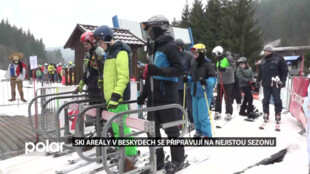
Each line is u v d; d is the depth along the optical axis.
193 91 4.02
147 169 2.67
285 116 6.28
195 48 3.85
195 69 3.99
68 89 4.61
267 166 3.17
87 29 5.25
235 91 6.90
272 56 5.22
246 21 28.08
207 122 4.00
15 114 7.14
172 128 2.83
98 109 3.16
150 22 2.66
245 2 28.89
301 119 5.05
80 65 5.45
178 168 2.92
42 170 3.18
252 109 5.90
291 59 26.73
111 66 2.81
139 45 5.72
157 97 2.76
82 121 3.49
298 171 3.01
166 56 2.63
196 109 4.14
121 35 5.69
